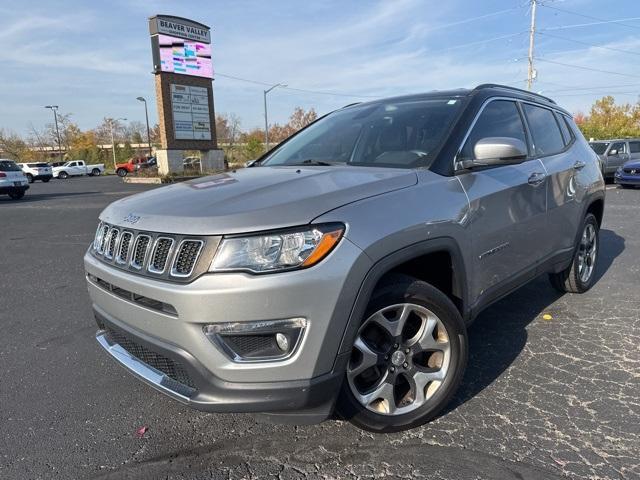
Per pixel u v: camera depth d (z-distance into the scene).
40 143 81.75
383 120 3.42
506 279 3.27
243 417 2.86
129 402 3.08
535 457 2.39
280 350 2.10
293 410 2.15
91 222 11.78
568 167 4.04
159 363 2.36
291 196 2.26
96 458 2.53
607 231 8.23
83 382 3.36
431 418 2.63
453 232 2.64
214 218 2.11
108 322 2.56
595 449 2.44
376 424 2.48
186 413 2.93
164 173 29.39
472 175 2.93
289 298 2.02
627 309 4.37
